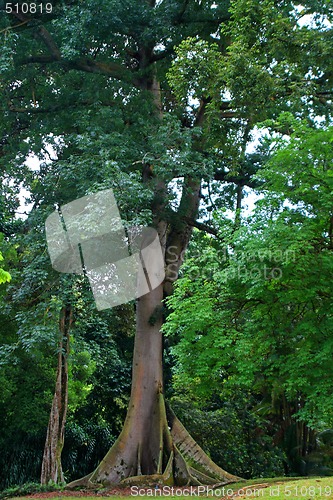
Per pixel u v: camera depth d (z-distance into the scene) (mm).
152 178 17688
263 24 14953
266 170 12070
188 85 15711
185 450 18156
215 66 15297
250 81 14750
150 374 18516
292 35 15367
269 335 12109
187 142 16656
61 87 18344
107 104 18453
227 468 20672
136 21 17734
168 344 20422
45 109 18531
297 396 19609
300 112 15945
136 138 17328
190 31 18812
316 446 21344
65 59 18406
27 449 20312
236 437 21203
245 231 11836
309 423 11336
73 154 18109
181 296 12914
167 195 17625
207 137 17438
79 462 21641
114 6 16656
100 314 19422
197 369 12586
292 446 20969
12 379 18734
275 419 21922
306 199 11586
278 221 11367
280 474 20797
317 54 15523
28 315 16188
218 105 16234
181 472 17375
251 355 12359
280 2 16984
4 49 16750
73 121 18266
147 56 19406
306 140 11430
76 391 20469
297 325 11781
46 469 16812
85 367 20844
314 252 11711
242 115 15758
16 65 18297
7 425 19594
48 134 18734
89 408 23047
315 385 11242
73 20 16938
